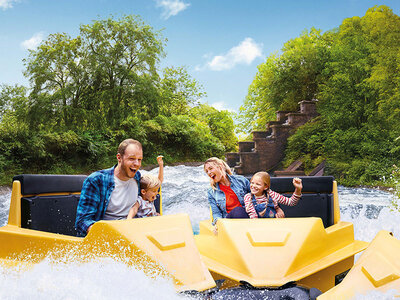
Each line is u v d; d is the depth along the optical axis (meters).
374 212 7.24
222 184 4.02
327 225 3.96
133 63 22.80
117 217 3.41
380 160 13.20
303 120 17.22
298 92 18.55
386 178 12.15
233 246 2.92
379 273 2.22
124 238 2.60
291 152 16.36
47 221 3.46
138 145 3.41
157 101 23.45
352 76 15.52
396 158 13.15
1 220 7.40
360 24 16.94
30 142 15.85
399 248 2.38
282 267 2.70
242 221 3.19
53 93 19.86
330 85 16.53
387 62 14.37
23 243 3.07
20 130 16.19
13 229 3.22
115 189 3.39
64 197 3.65
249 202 3.69
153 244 2.59
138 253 2.53
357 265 2.39
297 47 18.89
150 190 3.61
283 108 18.94
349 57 15.79
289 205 3.77
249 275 2.68
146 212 3.56
